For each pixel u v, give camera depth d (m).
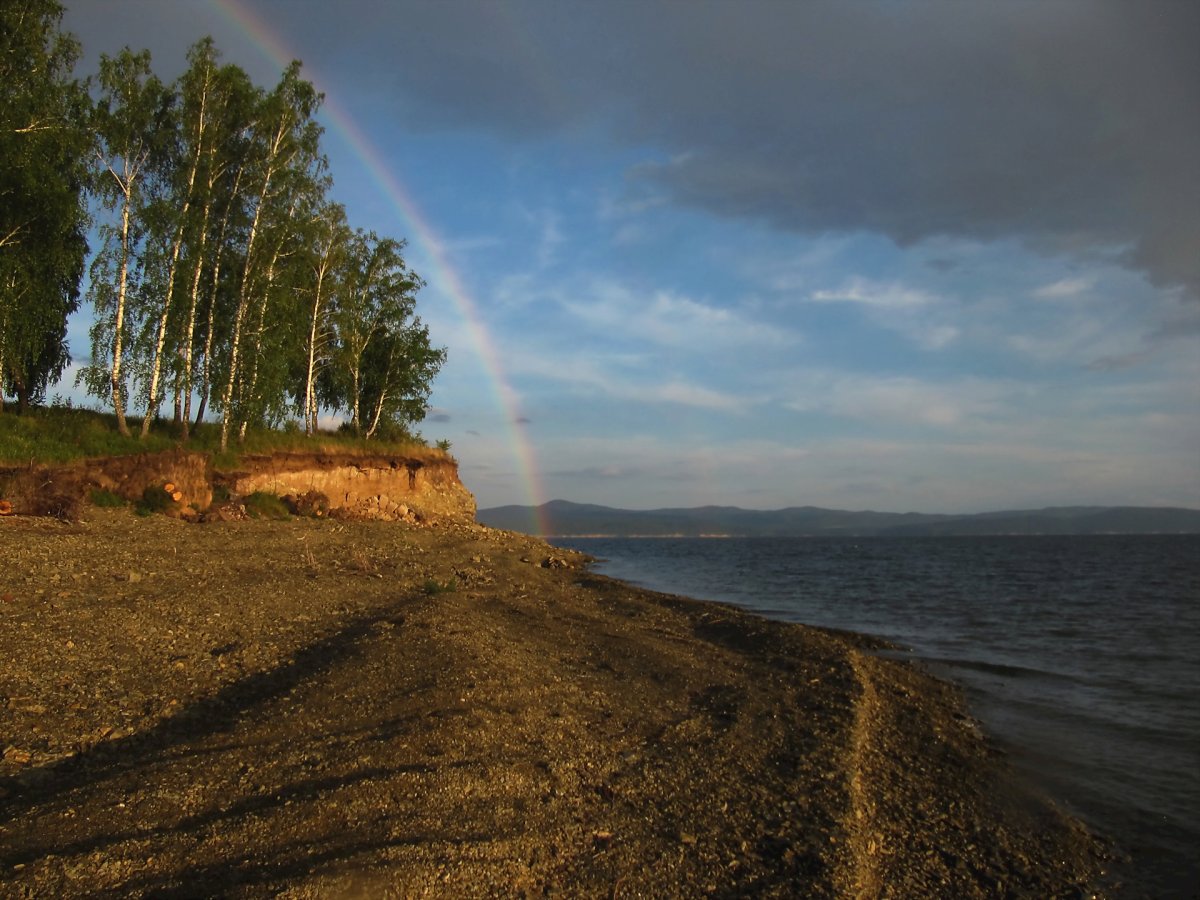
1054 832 9.44
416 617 16.09
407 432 57.22
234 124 36.66
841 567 72.38
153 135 34.28
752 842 8.04
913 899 7.64
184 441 36.47
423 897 6.05
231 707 10.90
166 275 33.78
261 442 40.62
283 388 40.38
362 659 12.69
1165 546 153.88
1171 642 24.78
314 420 49.19
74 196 30.03
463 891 6.27
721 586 46.69
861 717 13.08
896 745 12.33
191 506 31.67
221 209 37.56
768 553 114.25
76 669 11.73
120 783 7.70
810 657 17.84
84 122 31.59
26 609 14.64
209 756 8.48
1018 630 27.62
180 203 34.69
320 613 17.31
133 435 33.94
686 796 9.05
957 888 7.95
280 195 37.66
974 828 9.45
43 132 28.45
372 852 6.43
